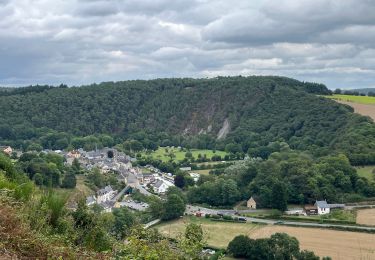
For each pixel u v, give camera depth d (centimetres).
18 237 667
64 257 682
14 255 636
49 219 828
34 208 822
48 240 714
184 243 711
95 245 834
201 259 728
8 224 688
